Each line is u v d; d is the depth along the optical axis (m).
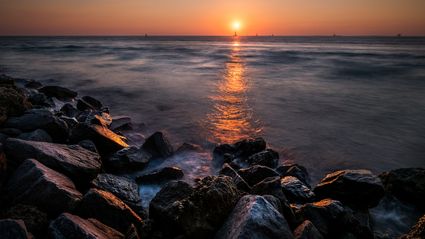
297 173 8.52
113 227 5.41
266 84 27.48
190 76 32.19
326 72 36.53
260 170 7.98
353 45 109.88
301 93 23.25
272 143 12.48
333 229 5.92
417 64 42.06
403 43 128.00
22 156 6.50
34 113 9.36
